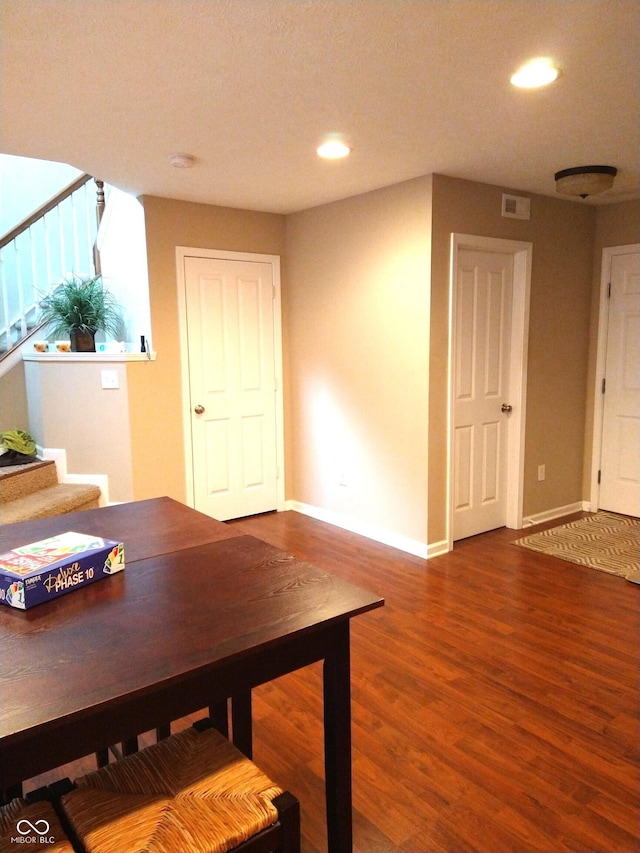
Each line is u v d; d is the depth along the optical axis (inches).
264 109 97.1
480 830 67.0
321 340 172.6
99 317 163.6
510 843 65.2
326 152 119.4
